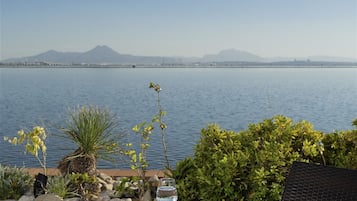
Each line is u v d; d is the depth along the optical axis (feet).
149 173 18.48
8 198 16.62
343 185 8.52
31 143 17.19
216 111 68.64
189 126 54.85
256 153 13.17
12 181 17.20
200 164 14.39
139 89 112.37
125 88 115.55
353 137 13.47
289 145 13.41
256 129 14.30
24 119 57.16
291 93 99.66
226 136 14.49
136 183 17.51
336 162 13.76
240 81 160.76
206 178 13.17
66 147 18.28
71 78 187.01
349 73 299.17
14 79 171.01
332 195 8.58
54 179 16.99
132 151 16.31
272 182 12.79
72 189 16.93
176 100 84.53
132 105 75.25
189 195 13.88
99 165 21.17
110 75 240.32
